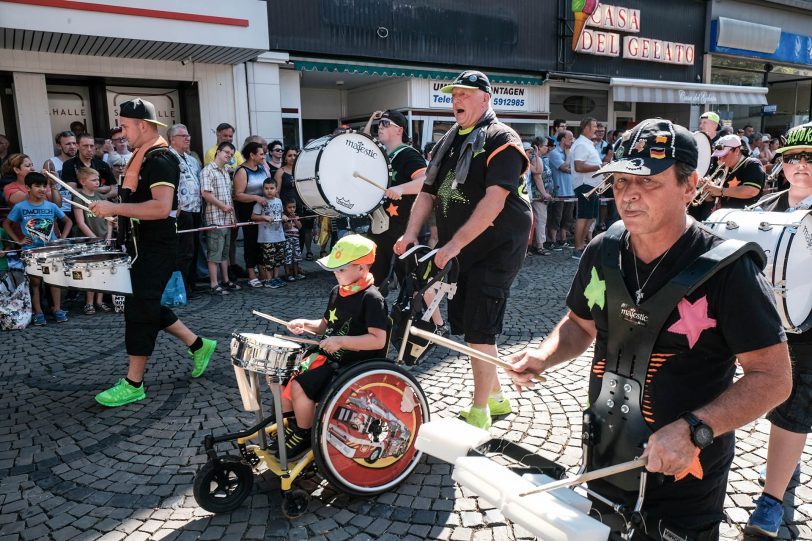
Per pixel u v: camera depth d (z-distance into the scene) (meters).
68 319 6.07
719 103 15.45
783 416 2.49
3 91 8.51
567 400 3.97
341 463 2.78
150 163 3.81
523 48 12.95
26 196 5.91
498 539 2.59
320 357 2.89
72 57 8.66
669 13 15.27
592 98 14.76
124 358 4.90
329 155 4.77
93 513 2.82
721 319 1.44
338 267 2.82
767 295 1.43
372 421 2.83
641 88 14.10
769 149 14.34
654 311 1.49
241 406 3.97
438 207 3.43
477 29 12.16
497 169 3.06
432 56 11.64
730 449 1.63
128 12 7.47
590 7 13.16
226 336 5.40
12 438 3.56
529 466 1.81
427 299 2.98
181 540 2.60
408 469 3.00
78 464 3.27
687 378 1.50
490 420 3.53
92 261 3.81
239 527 2.68
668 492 1.59
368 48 10.85
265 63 9.96
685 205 1.52
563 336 1.86
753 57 17.06
